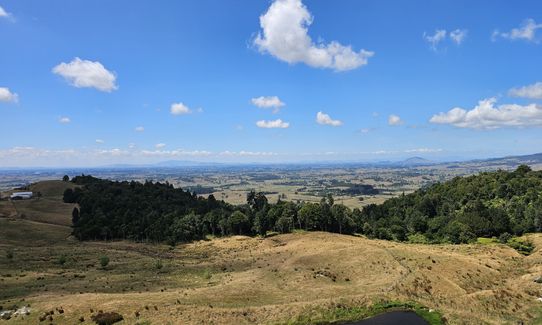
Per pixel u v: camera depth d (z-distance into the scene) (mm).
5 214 182000
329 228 154000
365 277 75750
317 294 64062
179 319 52188
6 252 119375
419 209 190250
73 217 180375
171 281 82562
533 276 76125
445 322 51625
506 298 62875
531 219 146125
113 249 133375
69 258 112938
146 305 56906
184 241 154625
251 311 55375
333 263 85750
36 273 92188
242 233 157625
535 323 53562
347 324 51344
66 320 53375
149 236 156625
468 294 65562
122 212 178125
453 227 145375
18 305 60844
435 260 82625
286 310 55625
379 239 149000
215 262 107500
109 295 63750
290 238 135625
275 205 167125
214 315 53219
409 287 65625
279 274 79875
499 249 112562
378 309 56031
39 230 160375
